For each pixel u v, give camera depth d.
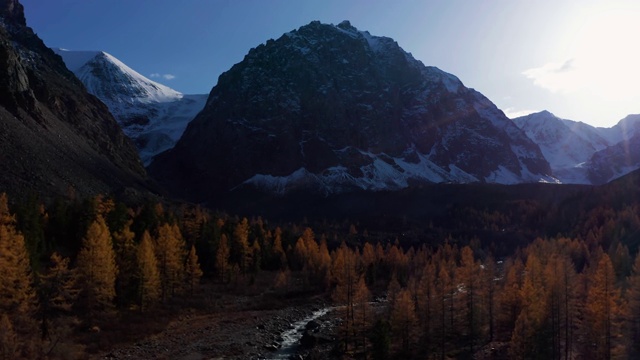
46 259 83.81
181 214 144.88
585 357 56.44
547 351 53.28
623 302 57.19
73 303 66.50
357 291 68.44
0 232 62.72
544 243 115.06
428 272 72.06
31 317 59.84
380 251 136.50
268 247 131.88
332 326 75.69
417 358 59.53
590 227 161.88
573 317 60.19
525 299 62.56
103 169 178.25
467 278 64.50
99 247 70.25
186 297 91.38
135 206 148.50
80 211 99.81
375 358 58.78
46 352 54.16
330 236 183.38
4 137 143.00
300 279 116.06
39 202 110.25
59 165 151.62
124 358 58.81
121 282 78.38
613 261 87.19
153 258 79.06
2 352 49.03
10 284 57.88
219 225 127.69
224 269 107.19
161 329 71.88
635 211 151.88
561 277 59.25
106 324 68.69
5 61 170.50
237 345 66.44
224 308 88.88
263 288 106.31
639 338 54.16
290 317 85.81
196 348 64.69
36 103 182.12
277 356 62.47
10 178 128.38
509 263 94.25
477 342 64.88
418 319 64.62
